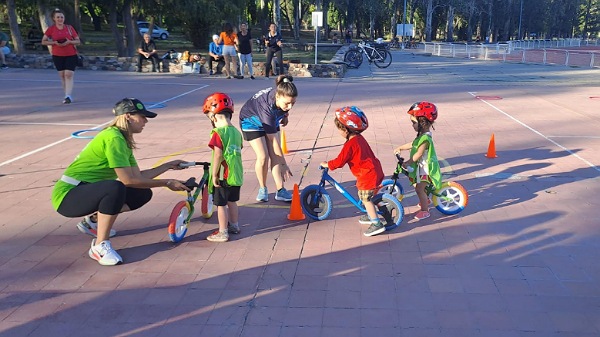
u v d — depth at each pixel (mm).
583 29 113125
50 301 3990
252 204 6105
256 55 33094
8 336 3537
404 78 20969
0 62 22203
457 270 4441
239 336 3521
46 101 13609
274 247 4926
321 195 5539
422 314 3766
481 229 5324
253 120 5969
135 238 5148
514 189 6570
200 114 11953
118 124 4719
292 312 3809
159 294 4086
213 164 4871
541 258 4656
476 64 30266
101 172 4754
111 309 3879
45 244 5016
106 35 48156
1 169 7469
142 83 17766
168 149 8680
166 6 27656
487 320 3691
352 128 5031
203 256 4750
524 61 32719
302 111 12477
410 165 5504
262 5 49125
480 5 78812
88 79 18719
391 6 71688
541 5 91125
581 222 5473
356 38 77375
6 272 4453
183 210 5070
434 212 5820
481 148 8758
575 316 3740
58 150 8531
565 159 8016
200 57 21703
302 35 76438
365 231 5270
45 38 12789
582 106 13344
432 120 5375
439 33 94688
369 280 4273
